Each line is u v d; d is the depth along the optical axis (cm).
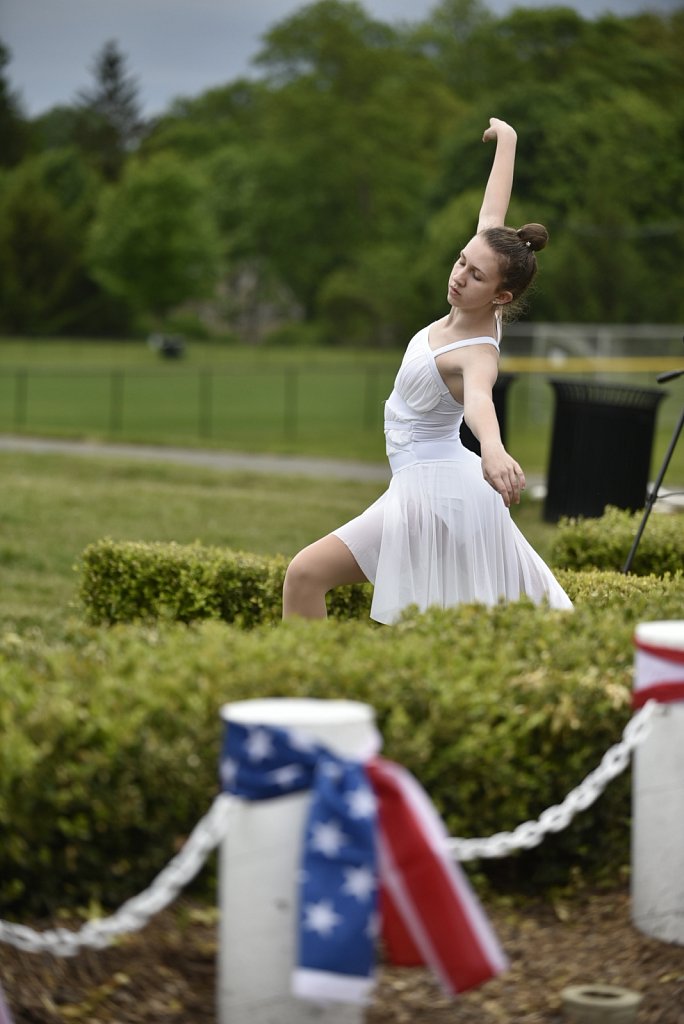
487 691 980
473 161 16938
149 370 13325
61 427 7525
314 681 940
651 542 2091
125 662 991
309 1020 714
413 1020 829
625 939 926
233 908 714
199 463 5503
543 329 11300
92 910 885
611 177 14750
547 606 1258
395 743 919
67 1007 834
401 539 1376
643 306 13525
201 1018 824
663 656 854
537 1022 827
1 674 976
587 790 852
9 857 888
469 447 2350
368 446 6644
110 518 3591
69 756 886
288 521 3662
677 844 891
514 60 19638
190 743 887
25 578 2692
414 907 695
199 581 1792
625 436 3008
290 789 697
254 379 12775
